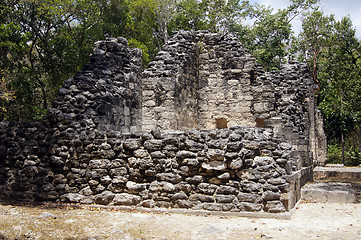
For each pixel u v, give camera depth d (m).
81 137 9.52
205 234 6.85
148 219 7.88
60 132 9.73
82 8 24.08
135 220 7.77
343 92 30.77
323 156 24.42
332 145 31.81
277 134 12.98
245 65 18.33
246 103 18.22
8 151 10.04
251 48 36.16
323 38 30.66
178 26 34.50
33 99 22.92
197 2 35.81
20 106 22.42
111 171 9.24
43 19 23.75
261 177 8.38
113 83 11.72
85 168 9.45
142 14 30.91
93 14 25.34
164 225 7.43
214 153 8.48
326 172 18.84
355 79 29.86
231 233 6.91
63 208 8.93
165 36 31.92
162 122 15.14
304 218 8.17
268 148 8.56
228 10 36.34
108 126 11.04
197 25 34.41
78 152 9.48
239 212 8.31
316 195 10.38
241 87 18.31
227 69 18.47
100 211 8.59
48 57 23.59
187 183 8.73
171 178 8.78
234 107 18.34
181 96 16.25
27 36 21.72
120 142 9.31
